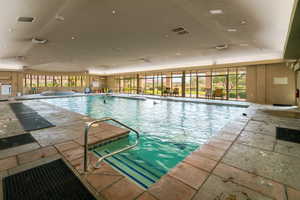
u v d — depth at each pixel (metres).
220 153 2.46
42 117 5.13
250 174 1.90
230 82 10.91
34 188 1.66
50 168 2.06
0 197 1.51
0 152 2.53
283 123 4.27
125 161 2.86
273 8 3.37
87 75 18.12
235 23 4.26
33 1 3.21
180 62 11.11
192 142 3.84
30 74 15.51
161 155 3.13
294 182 1.74
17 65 12.86
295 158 2.28
